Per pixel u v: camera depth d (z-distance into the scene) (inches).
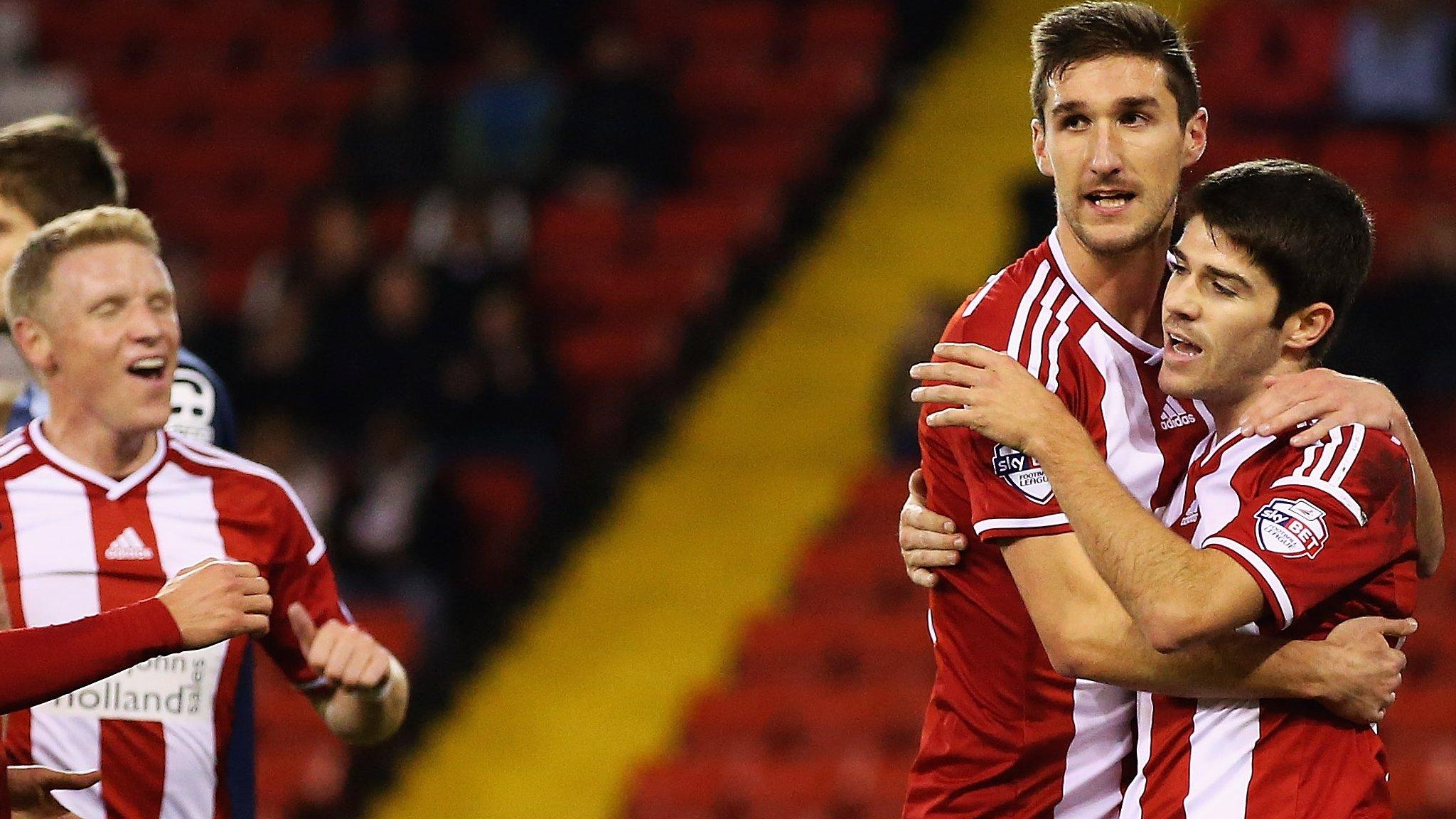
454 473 1250.0
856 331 1464.1
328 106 1692.9
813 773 1069.8
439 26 1690.5
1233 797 429.4
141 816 483.2
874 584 1224.2
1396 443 432.1
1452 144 1469.0
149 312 479.2
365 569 1243.2
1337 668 415.8
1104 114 437.1
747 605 1258.6
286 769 1147.9
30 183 528.4
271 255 1533.0
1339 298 432.1
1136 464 452.1
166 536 491.5
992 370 430.9
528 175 1509.6
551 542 1305.4
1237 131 1492.4
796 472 1353.3
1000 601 461.1
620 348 1439.5
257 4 1822.1
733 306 1492.4
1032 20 1754.4
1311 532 414.0
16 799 443.8
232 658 496.7
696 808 1075.9
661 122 1542.8
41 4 1823.3
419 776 1182.3
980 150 1612.9
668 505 1342.3
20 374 887.1
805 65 1700.3
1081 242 447.5
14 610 478.6
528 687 1227.2
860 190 1595.7
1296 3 1563.7
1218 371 432.5
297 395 1301.7
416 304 1304.1
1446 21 1493.6
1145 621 408.5
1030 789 471.5
